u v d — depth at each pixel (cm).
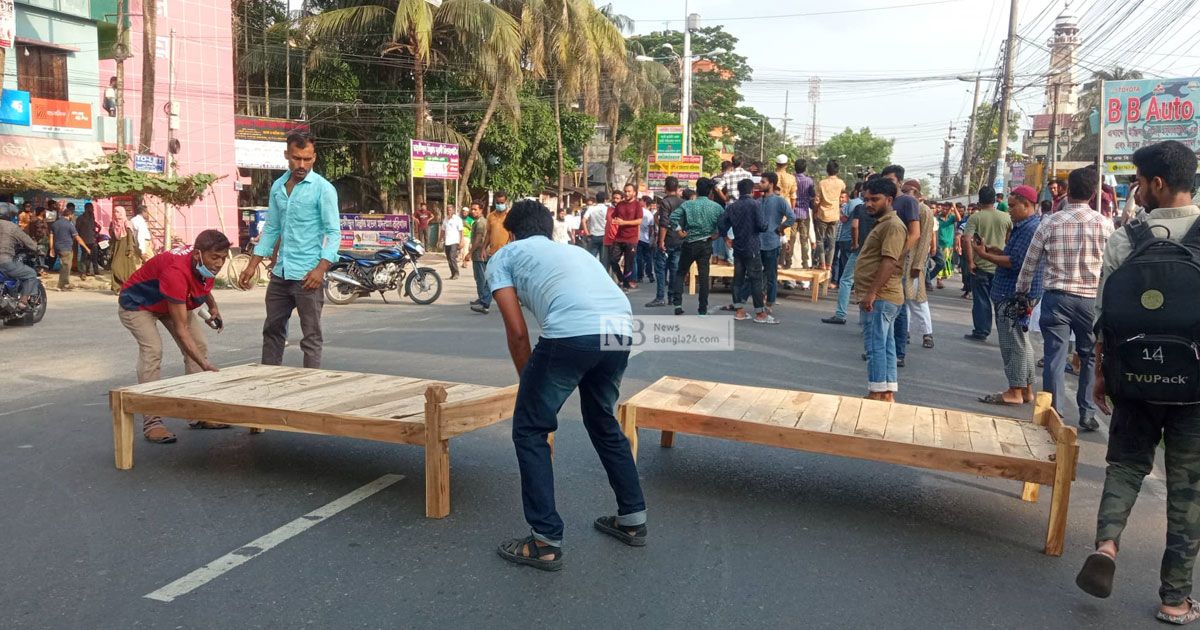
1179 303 325
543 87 3831
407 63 3130
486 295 1285
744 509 458
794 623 331
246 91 3238
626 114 4944
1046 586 373
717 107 6538
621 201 1582
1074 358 588
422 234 3003
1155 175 348
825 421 470
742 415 477
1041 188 2912
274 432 593
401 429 430
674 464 536
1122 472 356
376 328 1120
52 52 2066
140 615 327
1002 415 683
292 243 620
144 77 2003
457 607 338
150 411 495
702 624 328
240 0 3272
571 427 612
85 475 494
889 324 658
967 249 1062
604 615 334
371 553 387
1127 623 340
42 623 320
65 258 1672
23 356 909
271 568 370
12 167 1923
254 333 1066
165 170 2111
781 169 1533
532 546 378
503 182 3478
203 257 566
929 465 423
